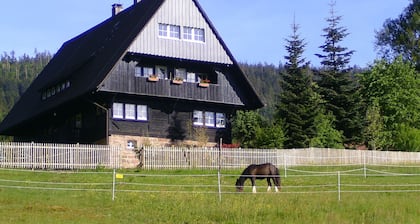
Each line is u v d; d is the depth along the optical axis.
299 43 69.44
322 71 71.19
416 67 79.00
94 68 52.78
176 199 30.39
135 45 49.47
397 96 69.94
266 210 28.33
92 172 39.00
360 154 54.00
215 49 52.59
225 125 54.34
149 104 51.28
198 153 46.34
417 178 41.53
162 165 45.25
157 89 50.72
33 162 42.16
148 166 44.91
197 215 27.39
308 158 51.06
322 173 43.62
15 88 169.25
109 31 58.84
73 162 43.38
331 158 52.31
